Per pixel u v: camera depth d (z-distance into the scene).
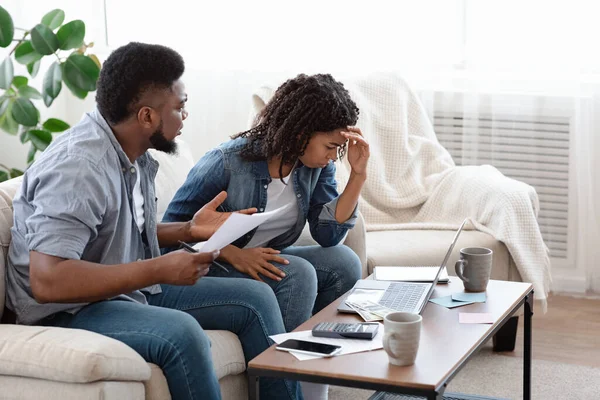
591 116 3.47
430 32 3.57
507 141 3.57
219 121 3.80
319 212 2.37
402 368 1.54
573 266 3.58
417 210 3.16
